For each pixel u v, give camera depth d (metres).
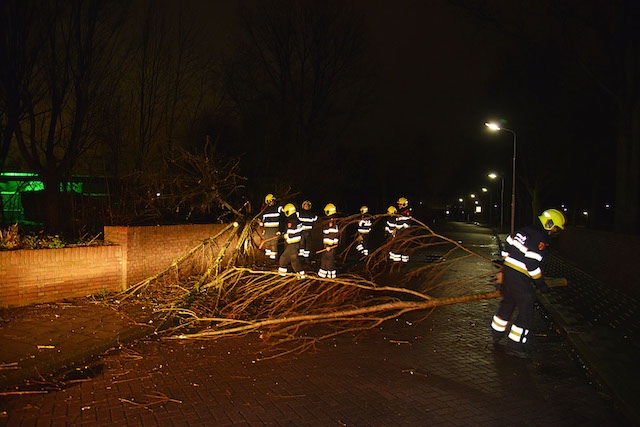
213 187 13.16
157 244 10.31
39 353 5.66
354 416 4.33
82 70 11.69
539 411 4.55
